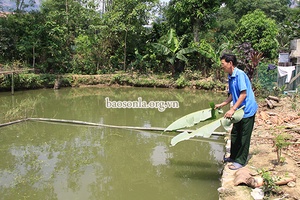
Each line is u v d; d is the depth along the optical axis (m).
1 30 15.58
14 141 6.76
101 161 5.52
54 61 16.53
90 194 4.24
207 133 3.80
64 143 6.63
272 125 5.95
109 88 16.02
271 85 11.34
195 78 16.06
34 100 12.30
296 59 13.22
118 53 18.80
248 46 11.84
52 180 4.69
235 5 27.31
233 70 3.75
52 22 16.31
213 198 3.99
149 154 5.88
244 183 3.46
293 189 3.22
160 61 17.94
